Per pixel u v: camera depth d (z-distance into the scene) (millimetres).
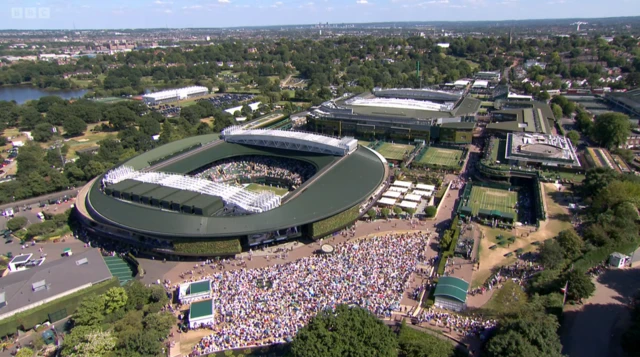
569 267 130000
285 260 143250
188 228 142875
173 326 112688
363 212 168625
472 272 132500
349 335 88625
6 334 109375
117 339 99562
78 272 128250
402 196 193375
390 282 126312
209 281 127125
